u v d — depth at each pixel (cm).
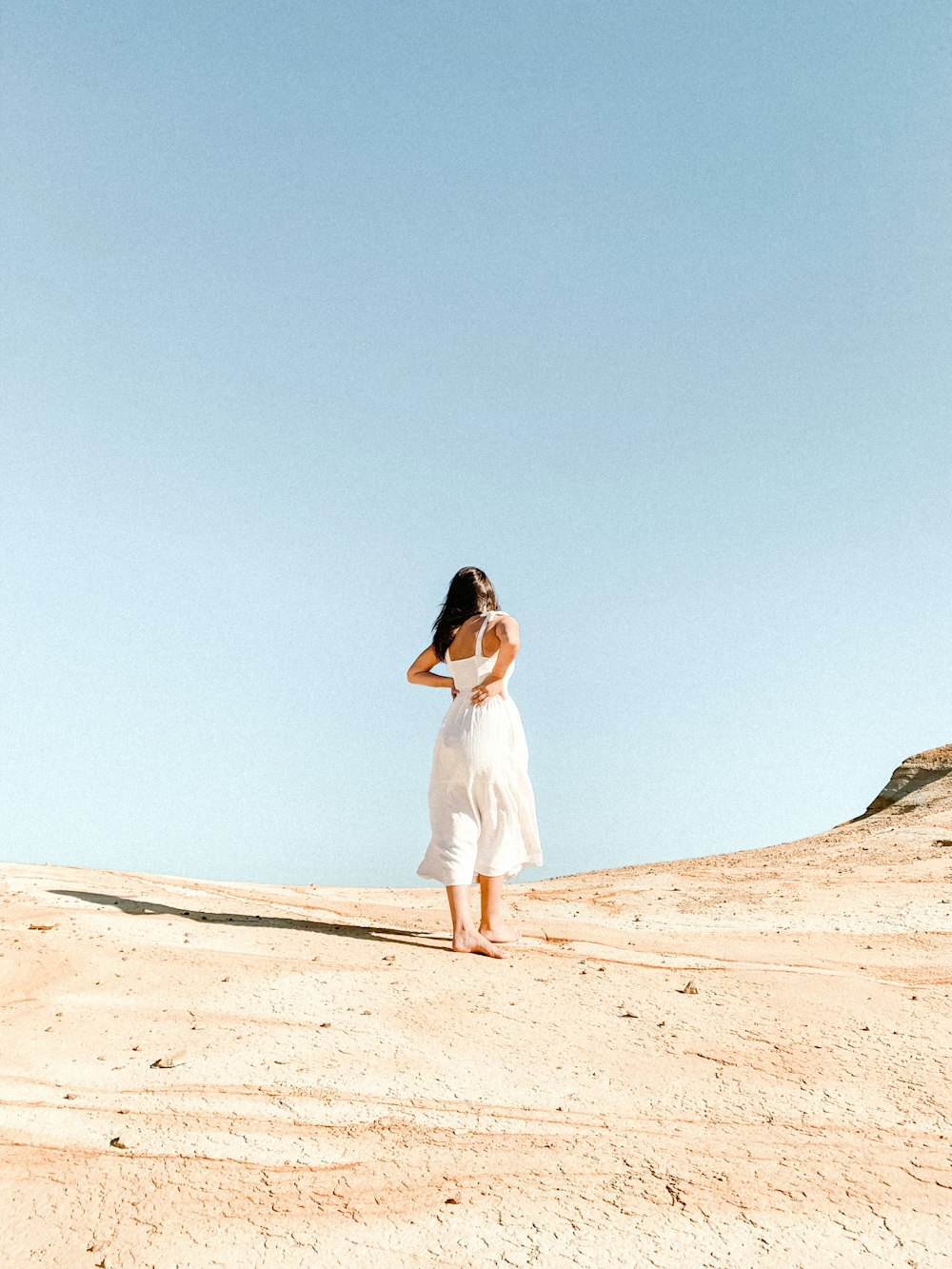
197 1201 243
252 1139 275
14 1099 295
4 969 416
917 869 885
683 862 1189
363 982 422
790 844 1317
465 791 514
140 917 546
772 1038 376
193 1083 311
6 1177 251
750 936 583
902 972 494
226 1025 362
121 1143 269
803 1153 281
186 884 729
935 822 1227
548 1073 333
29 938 467
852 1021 400
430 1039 359
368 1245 227
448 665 532
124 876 737
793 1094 324
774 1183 262
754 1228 240
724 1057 354
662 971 474
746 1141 287
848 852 1103
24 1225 231
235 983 412
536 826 530
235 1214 238
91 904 575
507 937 526
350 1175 258
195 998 392
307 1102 300
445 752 516
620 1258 226
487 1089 318
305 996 399
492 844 520
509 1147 277
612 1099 315
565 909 703
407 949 499
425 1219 239
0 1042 338
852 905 703
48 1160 260
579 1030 375
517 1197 250
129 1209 239
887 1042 376
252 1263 220
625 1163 270
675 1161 272
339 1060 334
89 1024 358
